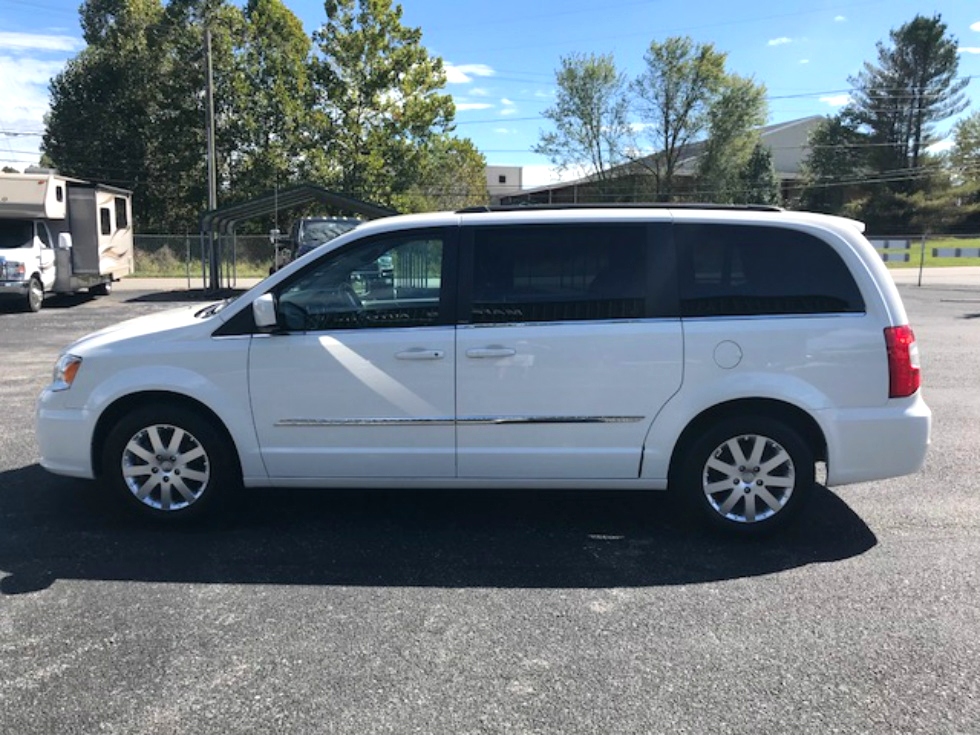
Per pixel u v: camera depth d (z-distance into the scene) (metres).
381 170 39.72
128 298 21.59
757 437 4.38
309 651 3.26
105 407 4.52
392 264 4.43
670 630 3.45
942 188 62.81
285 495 5.26
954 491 5.31
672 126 56.69
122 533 4.55
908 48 62.19
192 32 38.59
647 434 4.35
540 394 4.34
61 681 3.02
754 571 4.07
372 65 38.91
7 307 18.38
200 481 4.59
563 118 57.47
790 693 2.97
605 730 2.74
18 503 5.03
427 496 5.26
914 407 4.34
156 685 3.00
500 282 4.37
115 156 41.94
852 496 5.23
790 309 4.31
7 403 7.93
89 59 42.22
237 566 4.11
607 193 58.16
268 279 4.48
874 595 3.78
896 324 4.30
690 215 4.39
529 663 3.18
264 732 2.72
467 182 53.97
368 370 4.37
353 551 4.33
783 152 73.62
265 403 4.44
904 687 3.01
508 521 4.80
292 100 38.38
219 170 40.91
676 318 4.31
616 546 4.41
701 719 2.80
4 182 16.80
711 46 54.62
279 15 38.31
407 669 3.13
